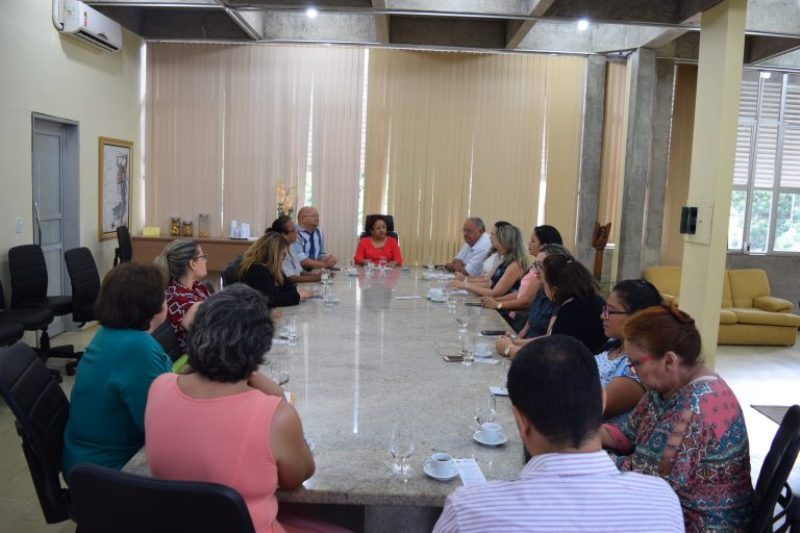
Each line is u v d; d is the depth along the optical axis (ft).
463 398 7.33
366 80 23.16
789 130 25.40
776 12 17.99
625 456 5.91
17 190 16.07
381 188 23.59
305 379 7.97
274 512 4.72
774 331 21.76
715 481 5.23
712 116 15.01
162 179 23.75
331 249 23.82
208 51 23.16
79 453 6.46
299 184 23.56
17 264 15.26
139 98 23.16
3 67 15.35
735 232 25.68
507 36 21.67
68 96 18.34
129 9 21.71
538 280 12.69
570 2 17.31
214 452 4.45
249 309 4.75
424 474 5.34
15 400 6.17
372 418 6.64
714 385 5.36
